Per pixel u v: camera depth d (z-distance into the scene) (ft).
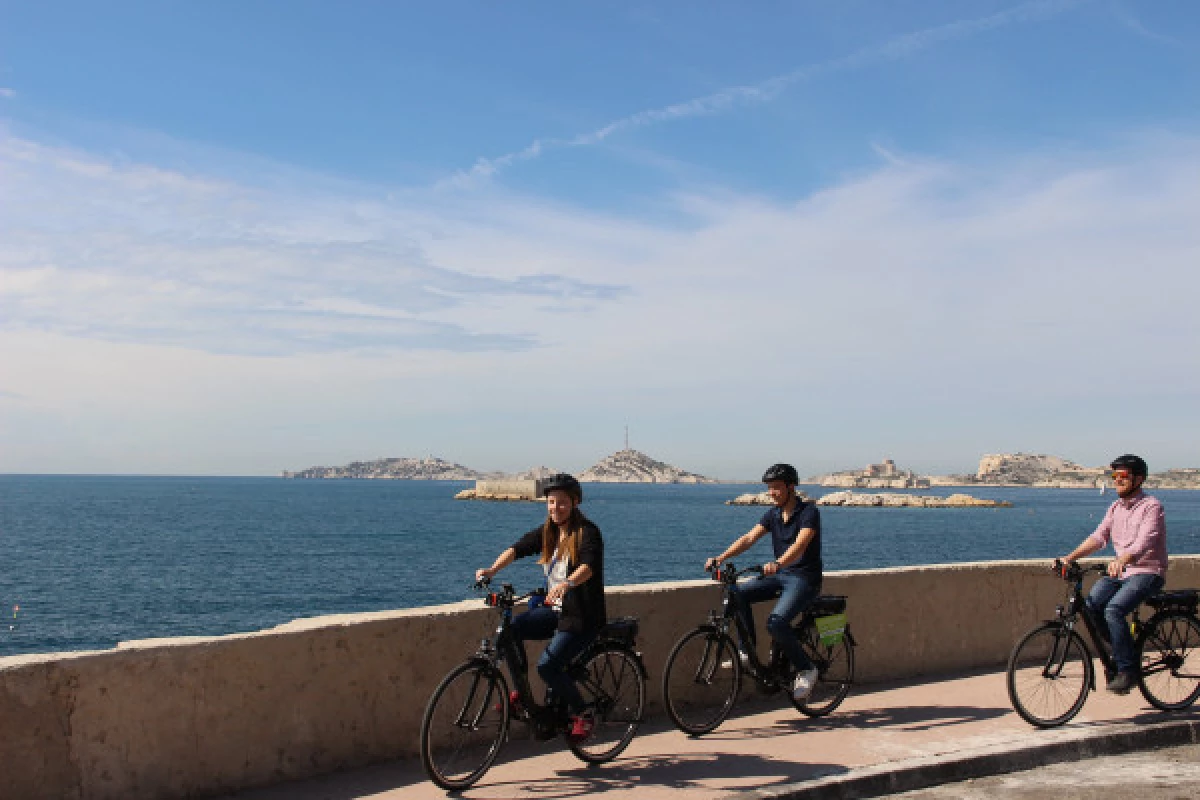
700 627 22.54
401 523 294.46
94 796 16.10
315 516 334.03
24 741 15.48
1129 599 22.79
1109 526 23.80
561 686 19.04
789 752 20.54
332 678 18.94
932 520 384.27
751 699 24.58
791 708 24.25
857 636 26.53
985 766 20.27
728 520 339.16
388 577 143.54
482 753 19.15
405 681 19.94
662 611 23.35
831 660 23.72
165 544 199.31
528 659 21.57
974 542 253.24
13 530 237.66
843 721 23.02
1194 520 377.71
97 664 16.26
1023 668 22.59
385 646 19.70
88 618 102.27
